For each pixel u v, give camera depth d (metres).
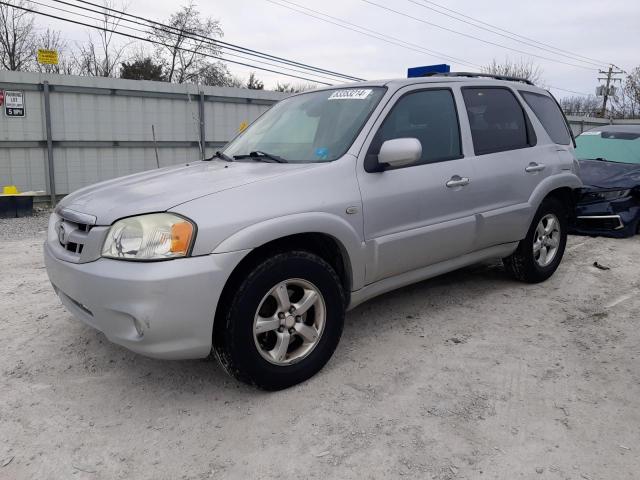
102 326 2.79
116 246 2.72
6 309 4.45
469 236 4.07
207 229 2.70
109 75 31.41
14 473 2.41
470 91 4.32
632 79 40.94
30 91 11.16
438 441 2.62
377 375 3.28
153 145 12.84
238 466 2.46
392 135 3.64
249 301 2.85
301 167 3.27
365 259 3.40
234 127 14.04
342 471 2.42
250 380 2.94
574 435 2.66
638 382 3.19
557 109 5.26
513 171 4.40
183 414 2.88
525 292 4.80
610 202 7.00
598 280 5.19
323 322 3.20
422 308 4.41
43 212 10.79
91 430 2.74
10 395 3.07
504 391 3.08
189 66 35.34
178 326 2.66
